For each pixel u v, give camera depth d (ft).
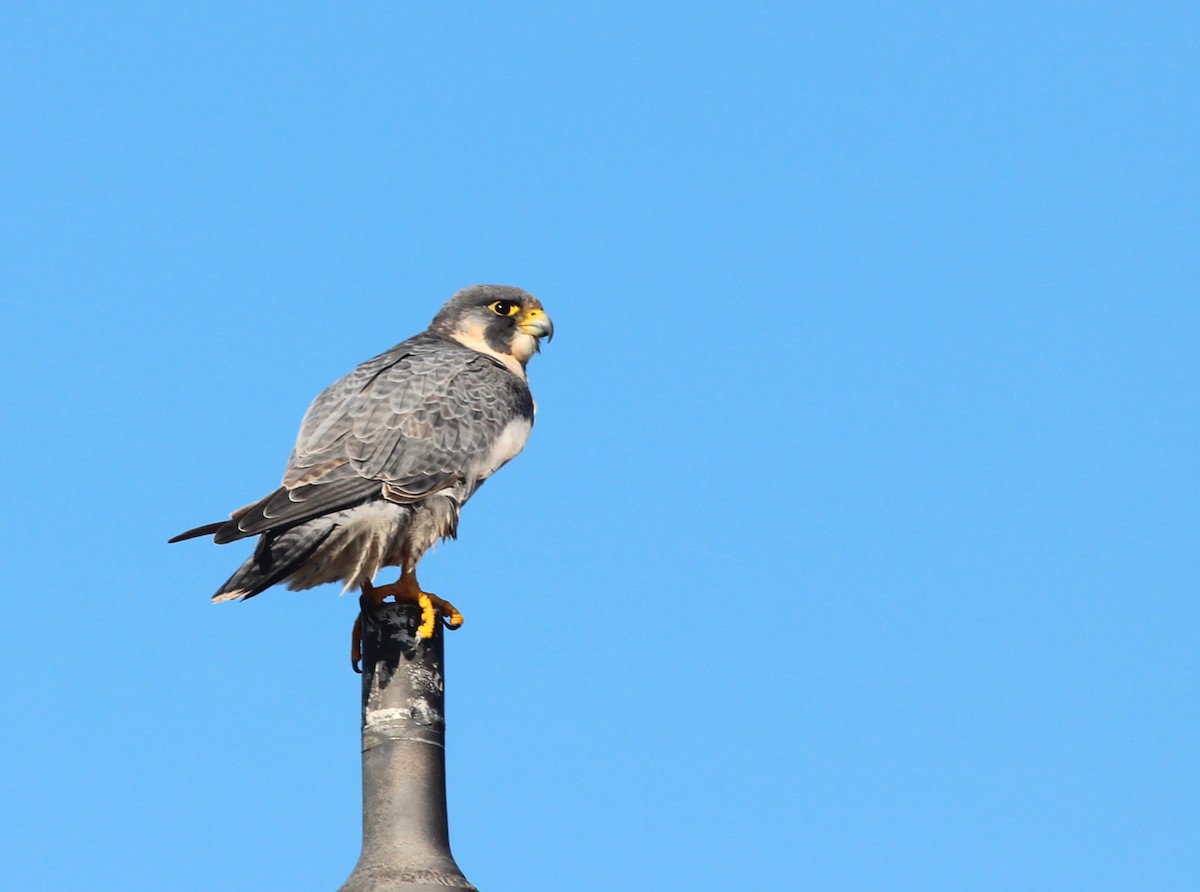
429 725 33.22
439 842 32.22
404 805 32.24
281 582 40.42
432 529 41.34
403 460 41.45
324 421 42.63
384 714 33.12
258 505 38.70
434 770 32.91
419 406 42.70
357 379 44.06
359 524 40.04
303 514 38.93
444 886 30.60
